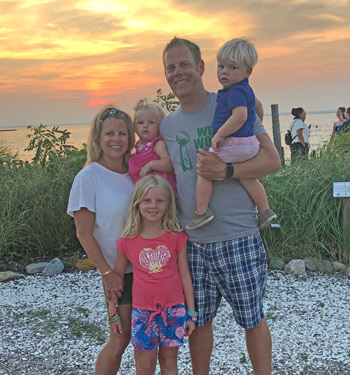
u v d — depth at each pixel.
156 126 2.96
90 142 2.87
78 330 4.20
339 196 5.65
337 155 6.99
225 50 2.71
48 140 7.35
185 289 2.81
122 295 2.83
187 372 3.46
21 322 4.42
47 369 3.56
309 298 4.87
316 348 3.79
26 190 6.61
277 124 9.85
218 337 4.02
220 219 2.78
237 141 2.68
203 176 2.73
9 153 7.83
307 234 5.88
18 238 6.24
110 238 2.82
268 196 6.01
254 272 2.82
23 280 5.59
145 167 2.88
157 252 2.71
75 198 2.75
